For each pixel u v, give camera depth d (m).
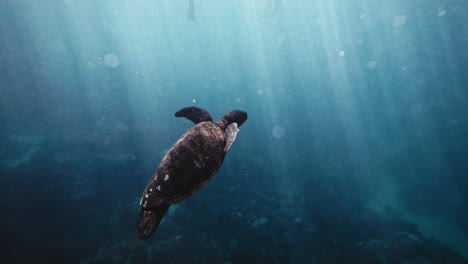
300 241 10.59
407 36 21.98
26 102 17.55
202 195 13.79
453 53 19.03
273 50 39.06
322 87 35.38
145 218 1.71
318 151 23.42
